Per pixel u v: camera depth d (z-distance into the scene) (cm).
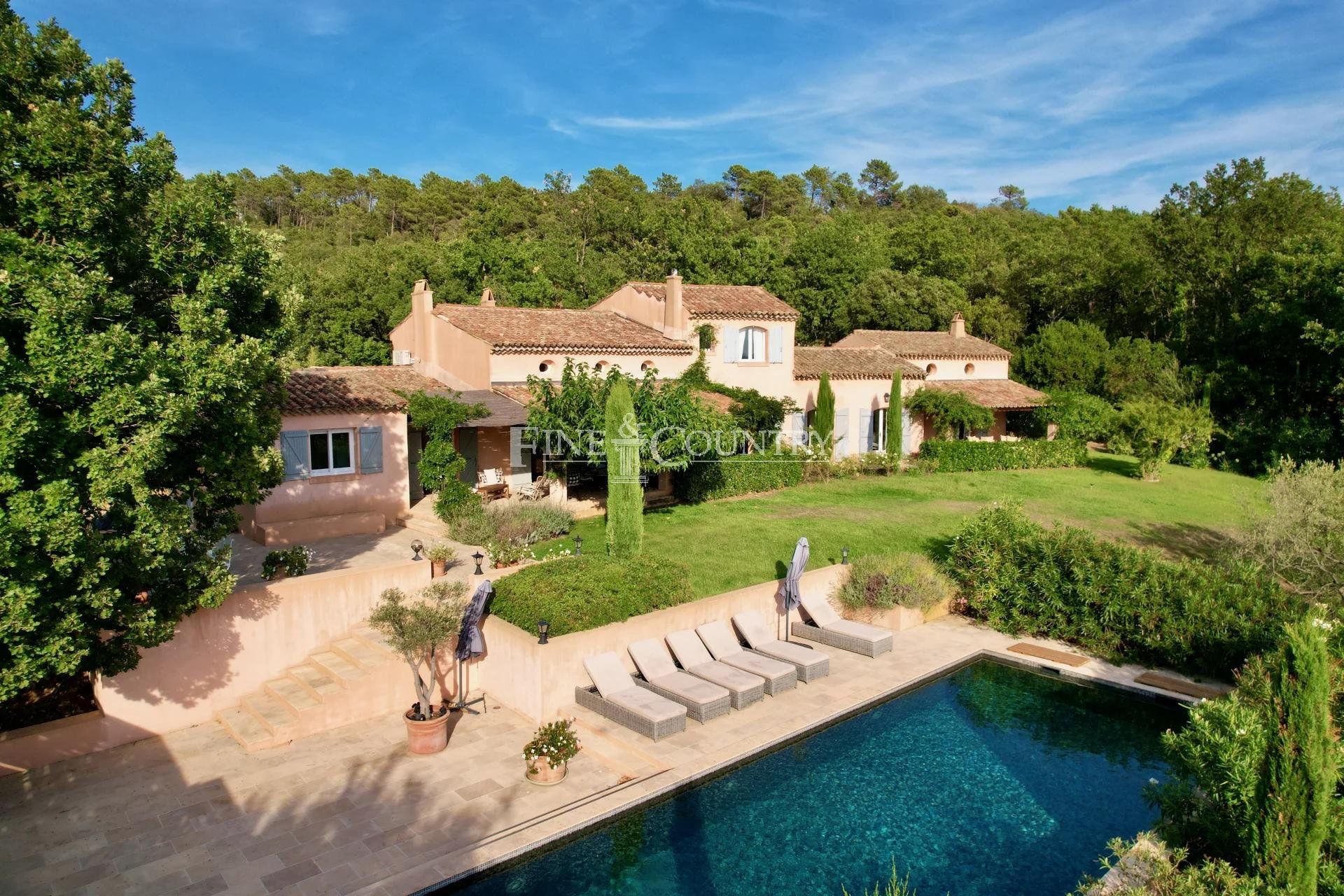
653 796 1092
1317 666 687
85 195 1013
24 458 912
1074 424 3853
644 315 3100
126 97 1140
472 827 1009
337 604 1467
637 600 1502
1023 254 6253
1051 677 1576
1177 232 4862
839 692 1437
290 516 2066
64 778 1129
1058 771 1216
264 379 1240
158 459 961
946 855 1001
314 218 9388
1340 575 1588
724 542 2088
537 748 1117
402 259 4978
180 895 873
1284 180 4747
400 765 1175
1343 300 3722
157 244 1127
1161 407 3466
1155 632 1580
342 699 1304
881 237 7050
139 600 1162
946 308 5619
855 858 992
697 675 1424
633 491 1777
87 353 923
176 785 1109
